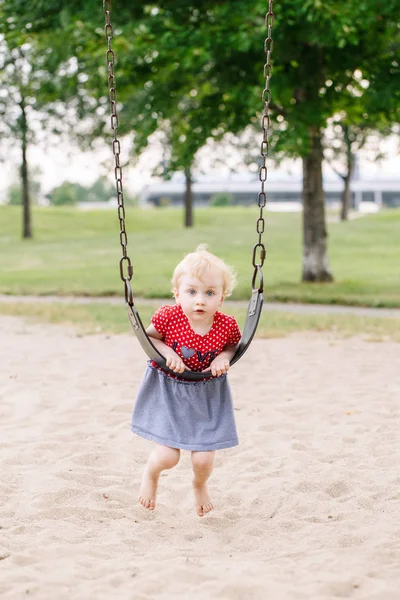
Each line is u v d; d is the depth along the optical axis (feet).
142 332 13.80
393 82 55.26
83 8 54.85
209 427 14.32
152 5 56.49
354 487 16.69
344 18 49.29
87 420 22.33
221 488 16.94
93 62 56.75
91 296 62.95
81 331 39.91
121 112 69.56
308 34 52.37
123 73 58.65
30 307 51.67
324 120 56.18
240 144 92.63
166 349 14.29
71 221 161.89
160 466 14.47
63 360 31.63
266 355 32.71
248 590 11.68
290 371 29.27
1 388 26.40
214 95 59.31
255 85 56.39
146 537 14.19
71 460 18.57
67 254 108.17
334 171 145.28
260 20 52.80
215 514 15.33
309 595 11.51
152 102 58.80
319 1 48.49
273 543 13.89
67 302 57.31
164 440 14.29
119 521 14.89
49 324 43.11
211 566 12.65
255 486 16.96
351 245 110.63
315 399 24.75
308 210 67.21
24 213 137.80
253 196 283.38
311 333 39.19
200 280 14.07
